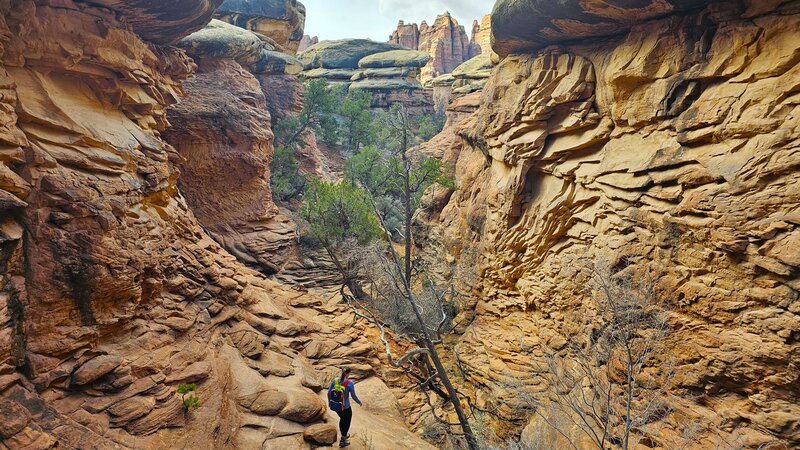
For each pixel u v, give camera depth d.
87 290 8.45
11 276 7.49
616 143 13.71
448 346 19.48
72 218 8.35
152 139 12.56
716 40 11.05
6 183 7.36
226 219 24.03
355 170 27.47
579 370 13.34
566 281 14.77
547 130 16.12
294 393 11.20
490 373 16.81
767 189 9.41
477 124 22.11
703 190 10.64
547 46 16.52
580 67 14.90
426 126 44.66
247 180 24.59
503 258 17.92
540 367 14.66
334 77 66.00
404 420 13.77
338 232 21.81
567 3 13.17
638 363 9.57
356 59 67.50
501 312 18.52
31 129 8.46
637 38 12.91
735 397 9.97
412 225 27.81
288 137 34.59
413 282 25.80
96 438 7.38
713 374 10.14
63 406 7.64
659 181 11.77
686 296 10.85
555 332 15.45
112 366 8.52
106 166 9.73
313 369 13.86
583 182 14.51
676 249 11.27
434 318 19.06
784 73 9.65
